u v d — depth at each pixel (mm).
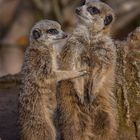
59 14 20703
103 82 10820
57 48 10961
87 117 10789
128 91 11047
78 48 10797
